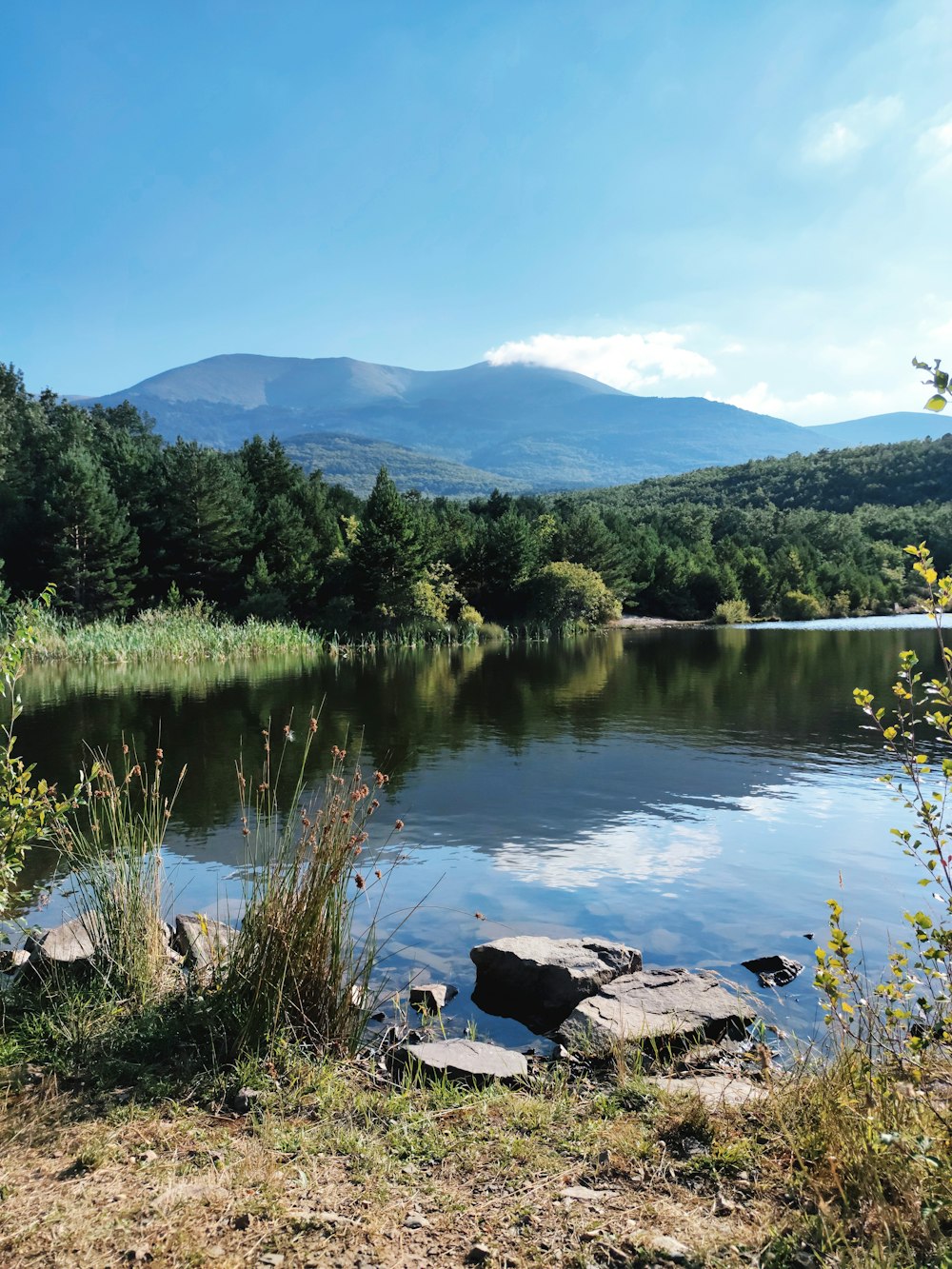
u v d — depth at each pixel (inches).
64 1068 165.9
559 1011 220.5
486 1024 218.4
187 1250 111.4
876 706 805.9
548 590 2283.5
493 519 3134.8
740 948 266.4
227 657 1432.1
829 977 155.9
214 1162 133.6
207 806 434.9
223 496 2092.8
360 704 839.1
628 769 541.6
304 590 2025.1
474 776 521.3
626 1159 134.1
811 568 3100.4
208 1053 171.5
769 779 514.6
